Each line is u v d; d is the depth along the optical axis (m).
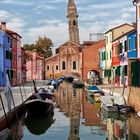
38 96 33.75
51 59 113.62
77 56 112.31
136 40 39.94
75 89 62.59
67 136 21.02
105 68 64.38
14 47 66.06
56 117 28.50
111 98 29.88
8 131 18.69
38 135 21.52
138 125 23.39
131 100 27.64
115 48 55.16
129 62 28.62
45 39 132.88
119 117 27.48
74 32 142.50
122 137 20.28
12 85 62.38
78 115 29.38
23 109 29.53
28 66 107.69
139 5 37.88
